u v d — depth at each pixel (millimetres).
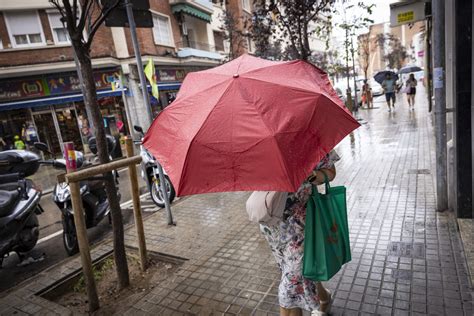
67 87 16906
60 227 6062
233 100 1708
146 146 1932
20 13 15727
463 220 3760
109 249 4332
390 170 6344
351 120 1847
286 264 2189
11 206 4168
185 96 1958
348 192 5375
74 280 3799
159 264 3918
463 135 3615
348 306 2711
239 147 1593
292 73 2008
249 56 2273
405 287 2848
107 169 3221
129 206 6609
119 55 18359
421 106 17047
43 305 3248
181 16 21656
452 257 3188
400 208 4473
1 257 4195
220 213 5254
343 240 2207
